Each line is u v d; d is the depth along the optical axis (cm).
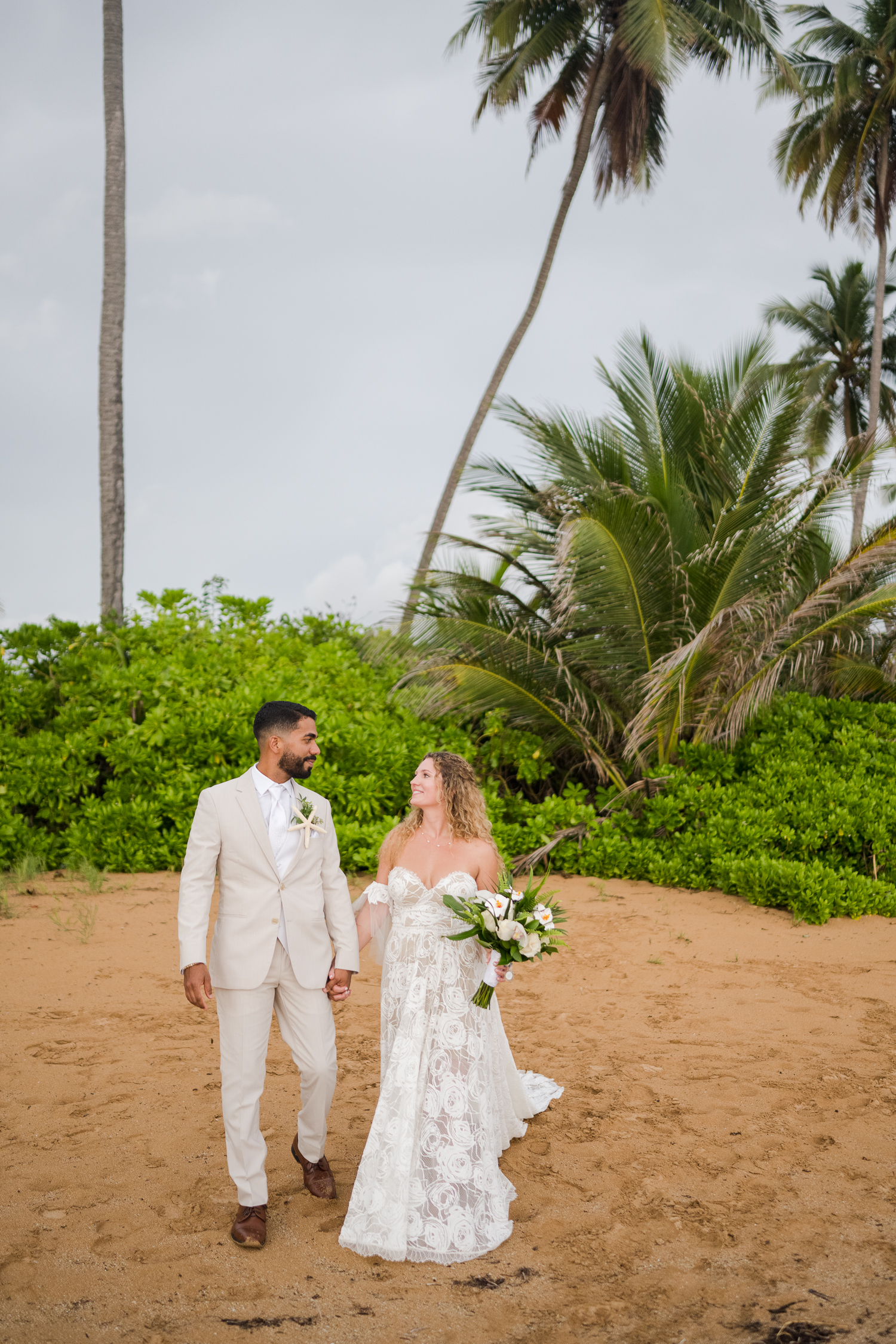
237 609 1380
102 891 894
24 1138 430
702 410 1136
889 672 1398
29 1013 592
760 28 1939
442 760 401
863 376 3544
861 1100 477
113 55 1502
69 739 1047
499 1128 416
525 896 386
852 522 1275
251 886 357
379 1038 576
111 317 1477
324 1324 303
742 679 1085
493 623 1107
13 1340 289
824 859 981
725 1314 307
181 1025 579
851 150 2848
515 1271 333
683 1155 419
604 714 1138
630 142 1977
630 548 1003
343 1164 410
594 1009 619
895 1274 328
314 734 371
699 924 827
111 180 1488
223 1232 355
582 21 1955
